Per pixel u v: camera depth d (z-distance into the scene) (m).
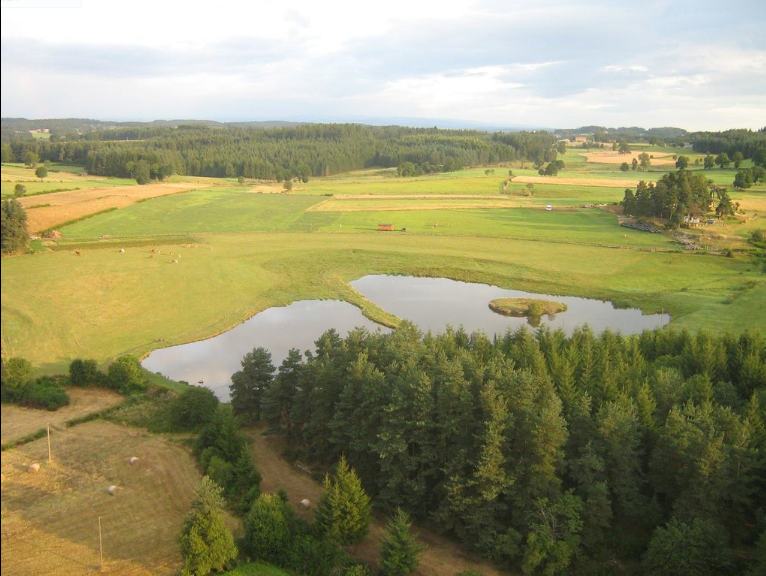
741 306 112.25
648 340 84.12
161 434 66.69
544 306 116.44
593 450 50.66
